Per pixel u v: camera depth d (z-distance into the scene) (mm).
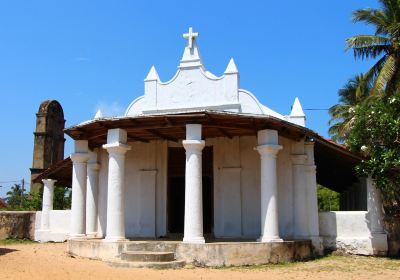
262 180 15180
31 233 24688
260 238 15164
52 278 10727
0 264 12352
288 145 17750
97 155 19453
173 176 18969
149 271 12398
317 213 17359
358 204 25578
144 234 18266
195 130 14617
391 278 12219
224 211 17891
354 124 17172
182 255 13836
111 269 12484
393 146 15688
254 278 11727
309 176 17594
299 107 19125
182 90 17953
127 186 18906
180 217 19828
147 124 15180
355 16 24250
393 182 16156
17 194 51688
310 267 14062
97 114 18969
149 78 18375
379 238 16891
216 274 12312
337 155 18953
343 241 17281
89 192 19172
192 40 18234
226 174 18109
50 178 24828
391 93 22578
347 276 12492
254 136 18062
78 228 16875
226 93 17453
